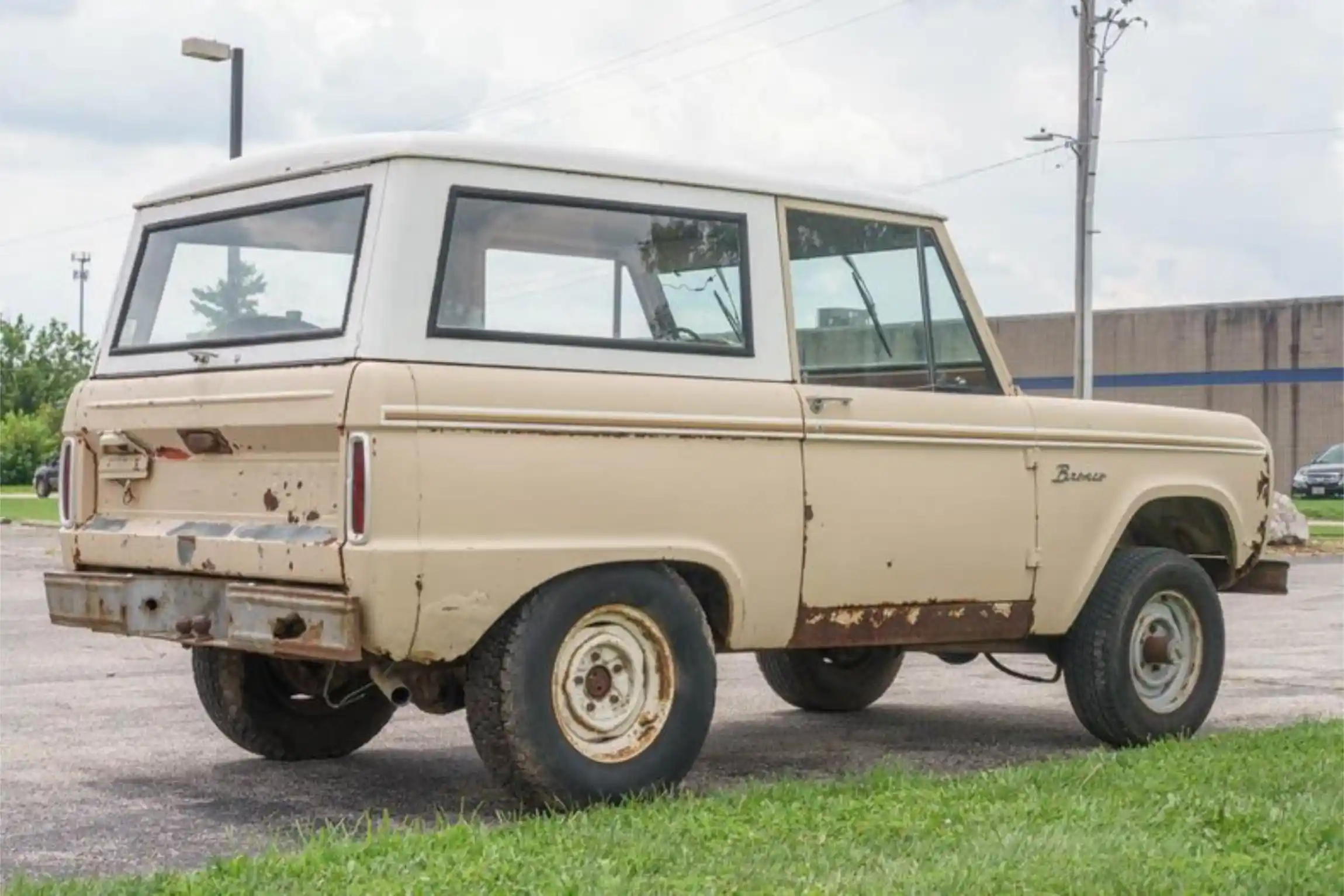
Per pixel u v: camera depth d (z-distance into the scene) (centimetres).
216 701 813
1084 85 3588
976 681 1181
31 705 1020
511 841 593
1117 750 876
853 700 1025
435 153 669
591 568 684
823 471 754
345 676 816
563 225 696
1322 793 684
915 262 815
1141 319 5884
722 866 556
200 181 751
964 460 809
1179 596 898
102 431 754
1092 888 523
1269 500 965
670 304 723
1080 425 860
